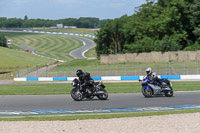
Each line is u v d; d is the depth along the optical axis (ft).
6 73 449.06
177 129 52.44
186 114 69.00
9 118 66.64
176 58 388.16
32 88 189.78
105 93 108.68
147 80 116.78
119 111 78.89
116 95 126.62
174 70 319.06
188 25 540.52
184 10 536.42
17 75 404.36
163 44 449.48
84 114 73.26
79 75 105.91
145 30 569.23
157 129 52.54
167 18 516.32
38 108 85.97
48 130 52.29
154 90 115.44
